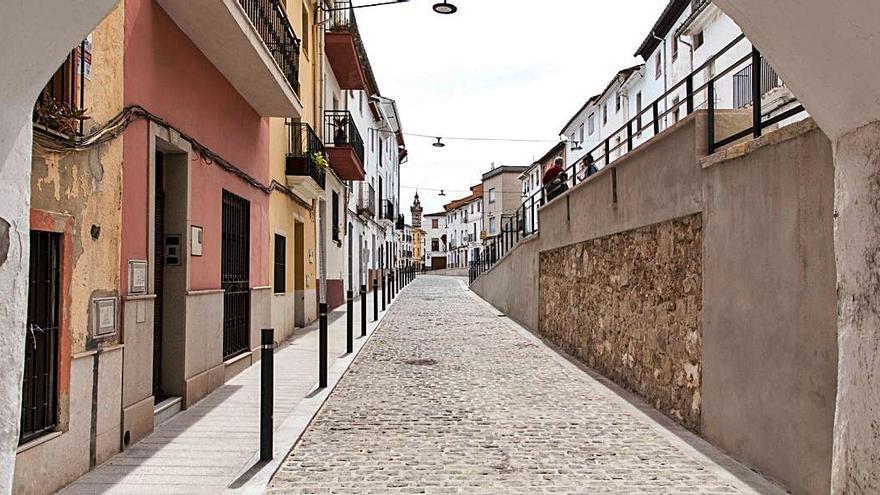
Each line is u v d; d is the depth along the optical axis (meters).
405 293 30.89
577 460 5.12
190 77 6.98
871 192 2.54
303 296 14.92
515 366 9.84
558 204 12.44
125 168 5.29
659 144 7.02
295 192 13.42
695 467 4.93
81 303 4.57
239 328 9.21
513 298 18.36
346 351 10.98
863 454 2.56
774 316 4.55
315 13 15.40
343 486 4.52
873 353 2.51
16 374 2.81
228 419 6.28
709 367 5.65
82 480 4.48
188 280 6.82
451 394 7.71
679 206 6.43
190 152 6.87
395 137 41.94
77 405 4.51
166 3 6.16
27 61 2.62
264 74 8.14
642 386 7.52
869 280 2.55
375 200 31.36
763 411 4.69
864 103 2.53
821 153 4.00
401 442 5.65
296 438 5.57
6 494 2.73
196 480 4.52
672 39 27.23
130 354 5.36
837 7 2.29
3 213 2.68
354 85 20.16
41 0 2.39
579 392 7.88
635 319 7.82
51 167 4.18
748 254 4.96
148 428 5.72
